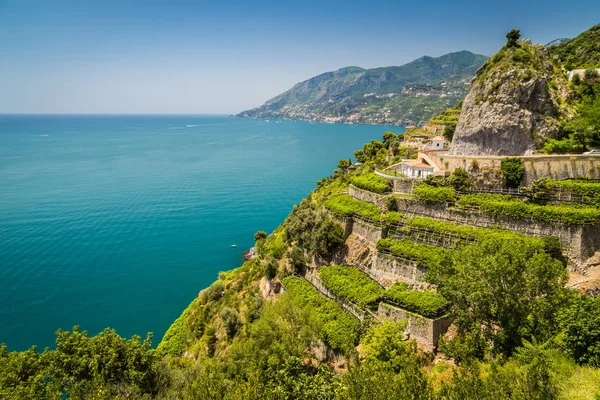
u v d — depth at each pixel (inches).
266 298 2930.6
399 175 3051.2
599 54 4050.2
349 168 4768.7
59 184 7805.1
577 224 1838.1
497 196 2208.4
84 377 1685.5
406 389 1120.2
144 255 4608.8
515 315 1534.2
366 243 2554.1
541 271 1530.5
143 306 3528.5
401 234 2370.8
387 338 1643.7
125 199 6894.7
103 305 3511.3
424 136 4594.0
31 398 1462.8
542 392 1067.9
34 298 3575.3
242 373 1897.1
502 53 2677.2
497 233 2034.9
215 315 3068.4
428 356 1729.8
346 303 2252.7
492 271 1531.7
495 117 2465.6
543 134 2394.2
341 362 1920.5
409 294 1969.7
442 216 2336.4
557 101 2522.1
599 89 2554.1
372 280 2321.6
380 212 2608.3
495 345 1524.4
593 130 2282.2
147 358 1820.9
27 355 1673.2
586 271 1785.2
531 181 2182.6
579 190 1968.5
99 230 5339.6
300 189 7824.8
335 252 2721.5
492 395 1022.4
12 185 7593.5
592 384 1109.7
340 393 1325.0
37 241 4881.9
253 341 1979.6
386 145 4909.0
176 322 3243.1
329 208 2979.8
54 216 5831.7
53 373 1628.9
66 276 4015.8
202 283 3964.1
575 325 1280.8
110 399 1514.5
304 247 2992.1
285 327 2007.9
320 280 2568.9
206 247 4891.7
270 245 3644.2
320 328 2044.8
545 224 1942.7
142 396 1680.6
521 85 2426.2
